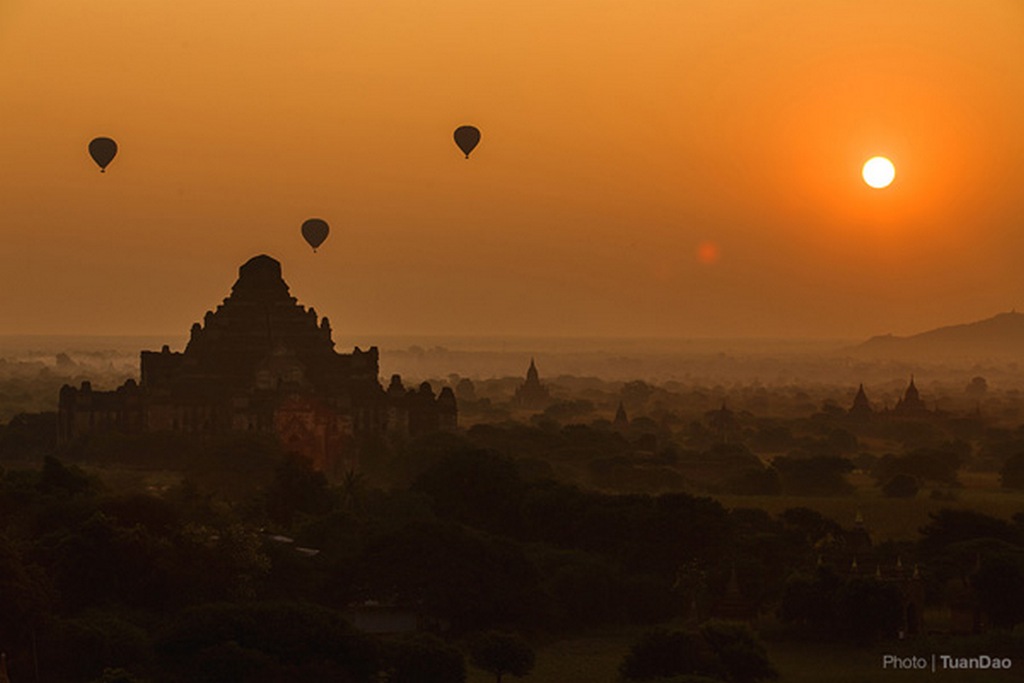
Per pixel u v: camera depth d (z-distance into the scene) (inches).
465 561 7234.3
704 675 5969.5
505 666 6097.4
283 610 5880.9
